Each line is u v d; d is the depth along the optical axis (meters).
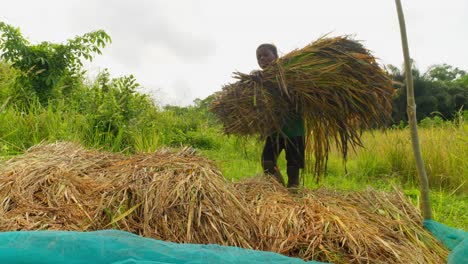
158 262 1.91
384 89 4.06
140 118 7.32
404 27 3.12
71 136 5.71
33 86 7.06
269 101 3.80
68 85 7.53
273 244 2.73
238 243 2.68
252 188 3.77
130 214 2.72
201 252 2.03
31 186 2.89
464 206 4.84
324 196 3.69
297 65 3.87
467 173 6.25
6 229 2.42
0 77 6.89
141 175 2.99
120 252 1.95
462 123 8.23
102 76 7.61
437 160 6.68
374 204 3.58
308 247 2.68
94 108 6.78
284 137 3.96
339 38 4.00
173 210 2.74
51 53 7.18
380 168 7.38
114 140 6.30
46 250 1.89
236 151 8.70
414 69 30.17
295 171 4.29
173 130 10.27
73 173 3.16
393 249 2.75
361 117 4.09
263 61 4.33
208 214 2.73
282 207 3.21
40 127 5.73
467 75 36.06
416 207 3.61
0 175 3.05
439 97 29.23
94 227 2.61
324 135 4.30
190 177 2.97
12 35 6.86
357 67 3.91
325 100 3.91
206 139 10.28
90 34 7.46
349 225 2.92
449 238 3.08
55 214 2.65
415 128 3.27
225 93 4.04
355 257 2.63
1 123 5.48
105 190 2.90
